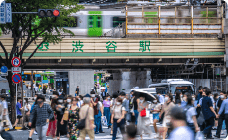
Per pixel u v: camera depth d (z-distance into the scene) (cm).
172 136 705
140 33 4369
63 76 7650
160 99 3241
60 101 1941
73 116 1694
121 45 4275
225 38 4375
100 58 4247
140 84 5472
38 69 4553
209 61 4516
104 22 5091
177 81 4269
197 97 2389
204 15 4556
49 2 2819
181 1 5531
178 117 715
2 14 2255
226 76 4375
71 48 4203
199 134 1562
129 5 4797
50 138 2167
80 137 1481
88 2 6506
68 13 2969
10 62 3047
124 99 2036
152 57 4325
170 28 4412
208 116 1955
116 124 1800
